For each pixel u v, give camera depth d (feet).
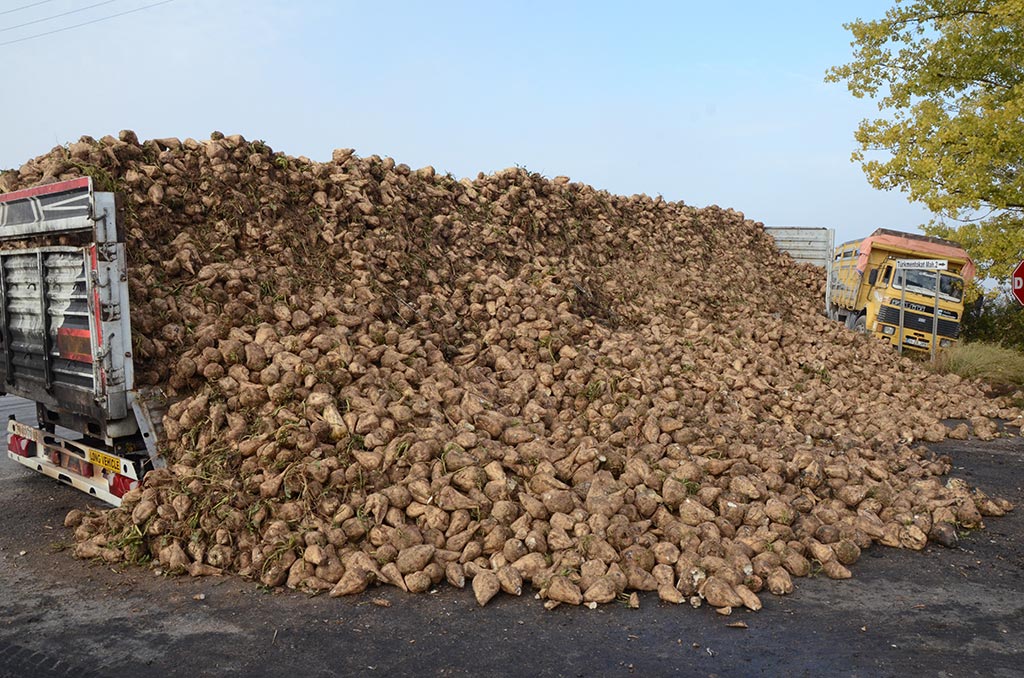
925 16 63.77
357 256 30.91
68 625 14.78
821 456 23.36
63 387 21.18
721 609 15.60
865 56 65.21
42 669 13.15
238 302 24.45
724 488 20.43
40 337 22.11
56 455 23.66
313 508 17.60
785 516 19.03
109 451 21.21
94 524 19.11
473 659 13.46
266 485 17.78
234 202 29.53
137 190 27.14
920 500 21.97
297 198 32.50
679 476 20.12
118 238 19.22
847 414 33.73
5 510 22.25
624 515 18.26
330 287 28.55
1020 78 61.52
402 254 33.19
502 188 48.78
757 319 50.01
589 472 20.07
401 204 36.81
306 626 14.65
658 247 57.57
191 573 16.92
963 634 14.84
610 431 23.59
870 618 15.53
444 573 16.72
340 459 18.56
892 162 61.11
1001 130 55.98
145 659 13.46
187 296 23.90
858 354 48.32
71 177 25.57
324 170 35.22
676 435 23.27
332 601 15.75
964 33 61.77
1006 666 13.53
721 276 58.44
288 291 26.18
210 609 15.38
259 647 13.85
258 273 26.68
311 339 23.03
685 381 31.55
